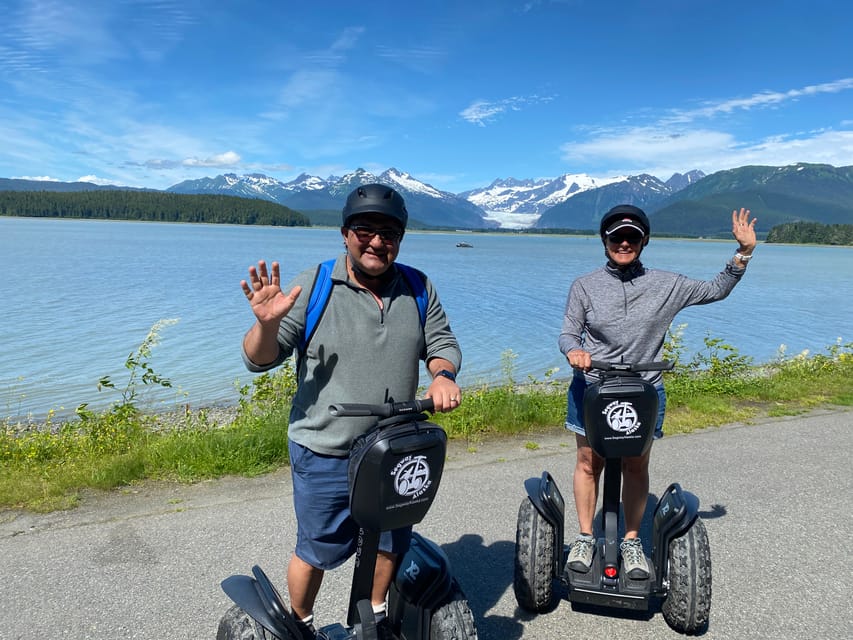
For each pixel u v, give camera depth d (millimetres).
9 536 4301
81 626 3248
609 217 3441
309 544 2506
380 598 2611
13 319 23000
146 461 5750
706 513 4973
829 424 7738
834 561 4164
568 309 3680
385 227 2338
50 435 6977
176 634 3195
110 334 20219
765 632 3338
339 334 2408
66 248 73188
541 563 3373
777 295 43500
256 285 2244
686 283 3525
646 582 3328
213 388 13680
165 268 49312
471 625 2418
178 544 4195
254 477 5547
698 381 9766
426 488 2225
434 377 2463
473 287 44031
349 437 2391
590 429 3207
